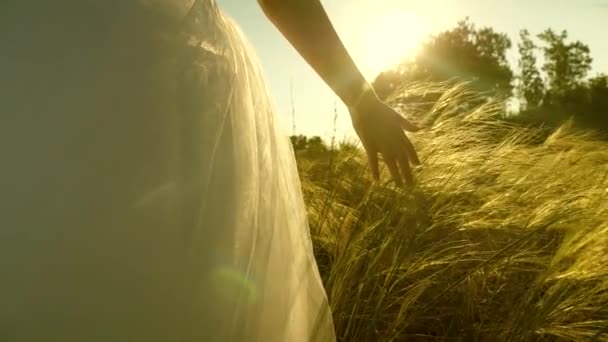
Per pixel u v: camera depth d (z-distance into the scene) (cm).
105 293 56
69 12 62
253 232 75
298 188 113
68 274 54
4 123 55
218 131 72
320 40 98
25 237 53
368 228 200
